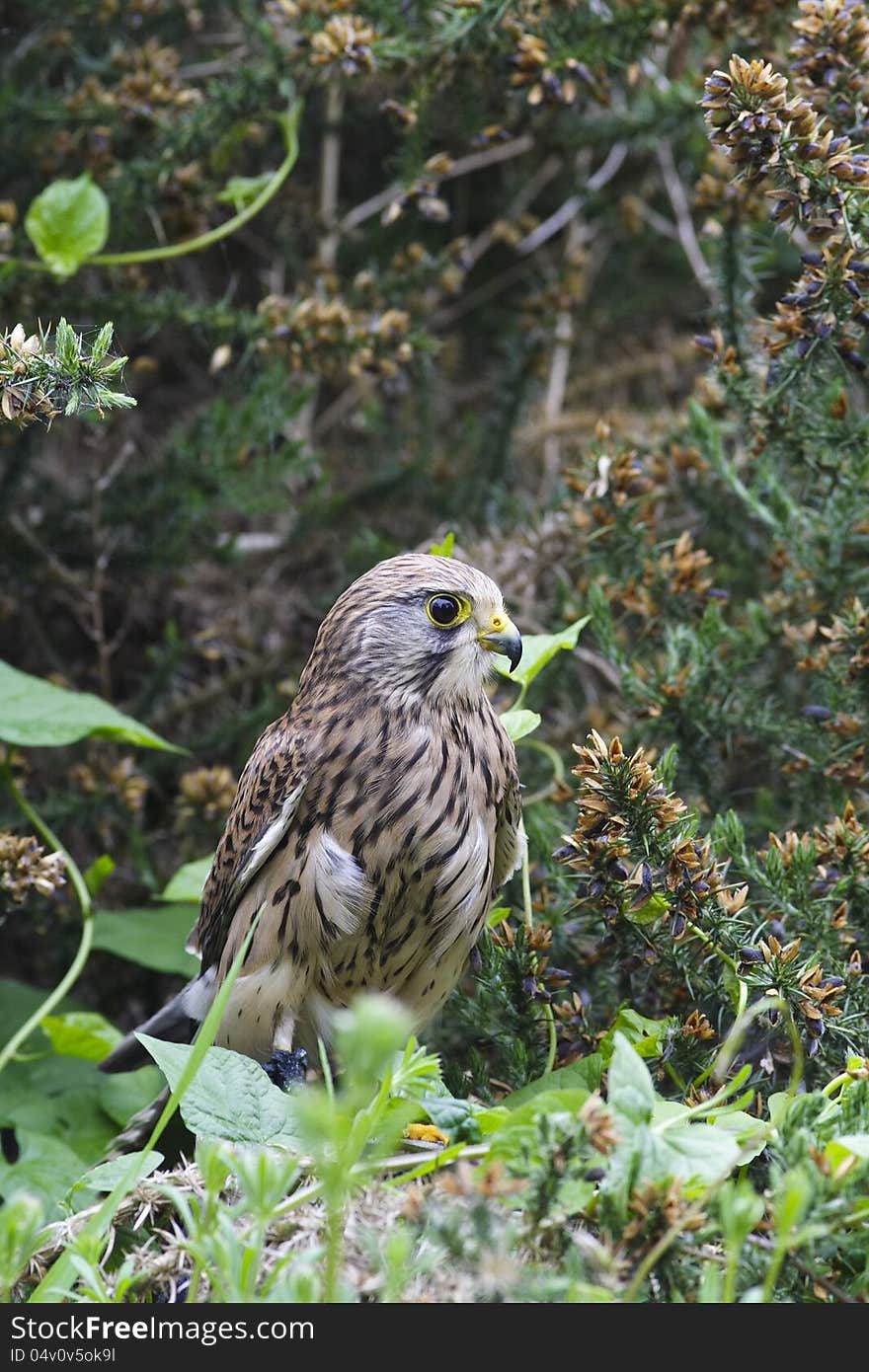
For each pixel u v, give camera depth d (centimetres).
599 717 777
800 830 700
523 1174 388
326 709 609
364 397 1072
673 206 1146
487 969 606
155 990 914
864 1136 408
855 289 609
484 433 1020
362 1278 395
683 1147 407
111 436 1097
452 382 1226
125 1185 423
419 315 955
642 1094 398
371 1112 400
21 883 657
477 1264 368
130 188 880
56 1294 410
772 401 684
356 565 961
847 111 649
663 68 1005
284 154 1110
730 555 862
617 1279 388
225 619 1013
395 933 602
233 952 627
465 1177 375
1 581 998
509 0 745
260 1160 372
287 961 605
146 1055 687
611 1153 393
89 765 876
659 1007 602
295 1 809
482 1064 602
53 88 1032
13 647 1041
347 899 588
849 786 669
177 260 1103
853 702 676
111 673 1059
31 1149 660
